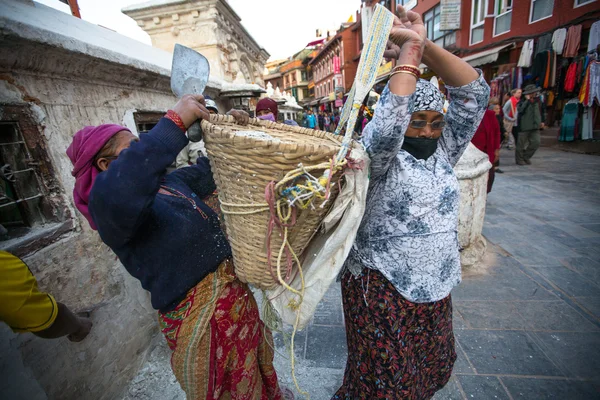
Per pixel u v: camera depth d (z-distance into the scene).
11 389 1.24
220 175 0.85
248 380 1.25
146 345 2.12
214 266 1.13
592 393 1.67
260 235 0.87
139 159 0.82
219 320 1.13
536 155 8.11
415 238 1.19
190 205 1.12
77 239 1.62
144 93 2.30
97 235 1.76
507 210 4.33
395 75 0.93
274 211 0.78
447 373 1.48
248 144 0.72
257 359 1.37
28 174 1.47
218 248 1.15
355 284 1.33
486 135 3.63
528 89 6.88
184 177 1.32
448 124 1.35
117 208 0.82
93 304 1.69
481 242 3.12
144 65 2.05
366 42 0.85
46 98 1.49
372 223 1.25
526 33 9.11
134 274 1.07
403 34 0.93
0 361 1.21
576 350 1.94
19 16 1.33
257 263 0.93
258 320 1.34
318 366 1.99
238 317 1.19
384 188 1.20
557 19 8.13
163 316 1.13
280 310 1.03
